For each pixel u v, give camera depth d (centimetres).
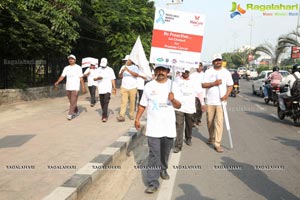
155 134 484
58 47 1434
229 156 677
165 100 487
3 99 1241
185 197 465
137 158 661
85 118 1022
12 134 768
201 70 857
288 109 1095
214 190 491
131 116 1020
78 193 441
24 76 1414
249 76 4772
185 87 745
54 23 1286
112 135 775
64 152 621
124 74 988
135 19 2002
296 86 1052
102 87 953
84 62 1418
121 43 2047
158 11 538
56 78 1720
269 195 473
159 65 490
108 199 457
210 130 767
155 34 542
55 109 1185
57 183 464
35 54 1428
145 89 498
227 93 716
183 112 702
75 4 1329
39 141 704
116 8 1992
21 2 1104
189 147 756
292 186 509
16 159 573
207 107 739
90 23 1842
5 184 459
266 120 1155
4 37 1223
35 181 471
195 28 548
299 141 825
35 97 1445
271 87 1600
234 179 539
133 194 476
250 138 855
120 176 550
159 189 495
